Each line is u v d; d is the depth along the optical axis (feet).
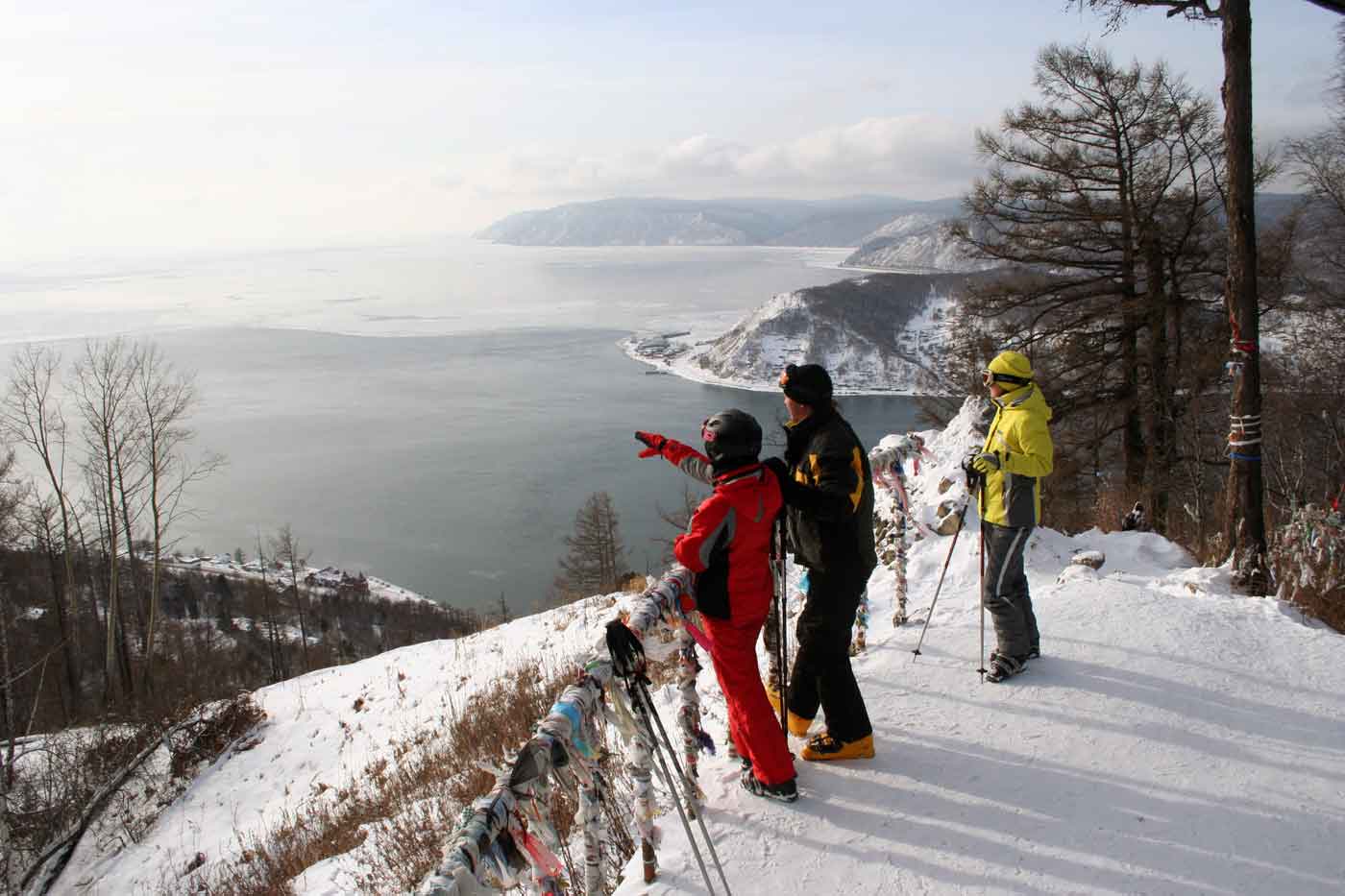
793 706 12.10
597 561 129.70
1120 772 11.25
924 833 10.18
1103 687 13.47
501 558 247.29
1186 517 44.78
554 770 7.68
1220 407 51.52
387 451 377.09
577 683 8.46
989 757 11.70
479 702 32.91
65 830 39.14
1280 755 11.53
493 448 371.56
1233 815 10.34
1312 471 49.37
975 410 40.42
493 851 6.71
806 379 11.08
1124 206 49.70
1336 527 19.88
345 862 21.45
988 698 13.29
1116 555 24.98
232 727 42.83
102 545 98.07
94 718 51.08
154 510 89.25
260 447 397.19
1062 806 10.61
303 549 258.16
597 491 297.94
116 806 40.01
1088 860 9.64
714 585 10.23
